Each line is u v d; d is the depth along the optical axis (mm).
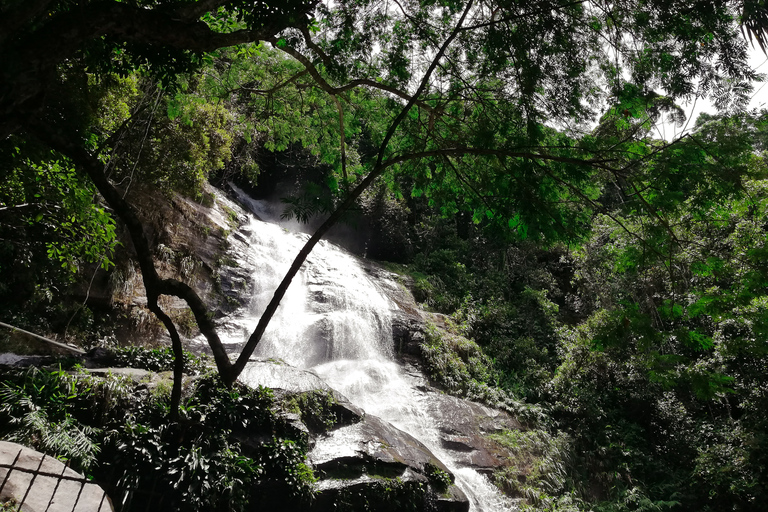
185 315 12758
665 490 14125
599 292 19000
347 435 9133
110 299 11312
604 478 14242
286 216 4102
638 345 4270
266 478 7414
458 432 12734
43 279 10125
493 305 21469
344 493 7793
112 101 9461
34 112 2783
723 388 4023
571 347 17016
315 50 5410
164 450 7031
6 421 6441
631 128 4609
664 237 4527
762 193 5375
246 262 15523
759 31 4027
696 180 4031
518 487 11727
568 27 4504
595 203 4836
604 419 16266
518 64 4688
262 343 13164
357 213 4340
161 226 13078
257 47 8422
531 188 4789
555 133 5160
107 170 10938
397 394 13633
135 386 7703
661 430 16219
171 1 3652
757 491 12711
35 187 6555
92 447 6543
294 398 9055
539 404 16312
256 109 9773
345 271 18594
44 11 3658
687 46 4316
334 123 8852
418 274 22344
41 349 8469
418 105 5848
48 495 4379
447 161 5574
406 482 8516
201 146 13703
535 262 25922
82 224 7199
